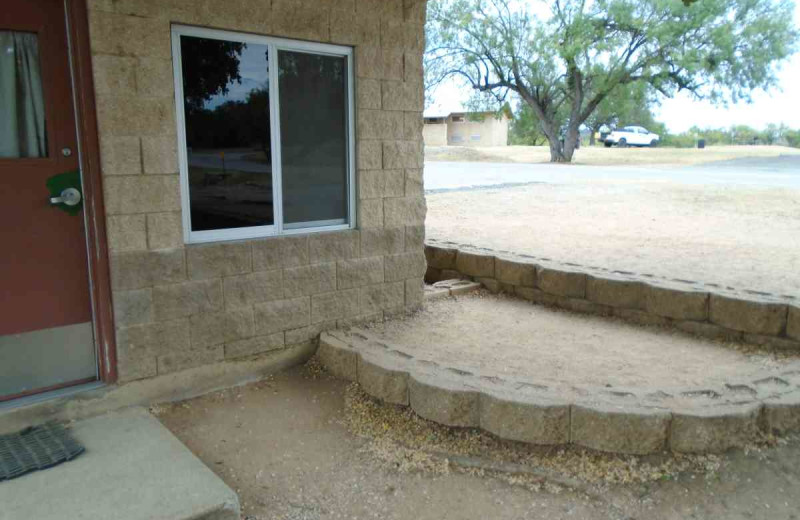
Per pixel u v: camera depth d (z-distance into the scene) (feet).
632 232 29.96
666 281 19.07
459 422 13.37
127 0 13.03
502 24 100.37
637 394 13.21
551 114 106.11
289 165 16.42
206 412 14.55
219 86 14.89
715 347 16.89
